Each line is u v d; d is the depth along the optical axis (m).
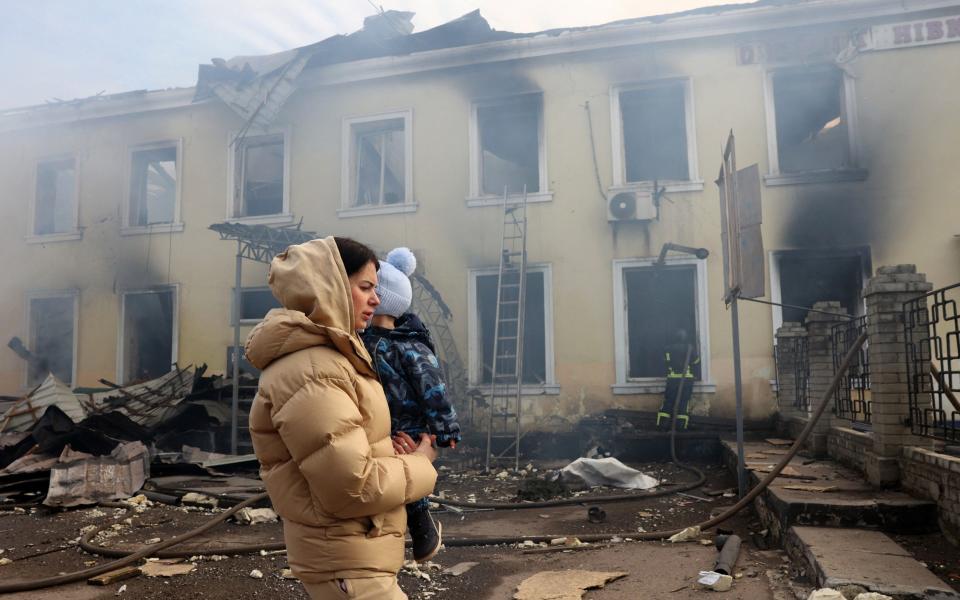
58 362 15.77
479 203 13.38
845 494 5.23
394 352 2.28
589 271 12.72
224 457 9.71
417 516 2.32
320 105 14.47
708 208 12.33
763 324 11.83
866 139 11.79
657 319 12.80
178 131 15.23
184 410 11.37
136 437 10.00
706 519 6.48
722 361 11.91
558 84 13.23
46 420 9.14
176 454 10.11
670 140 13.26
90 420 9.48
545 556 5.24
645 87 12.83
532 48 13.22
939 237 11.43
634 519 6.66
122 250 15.18
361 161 14.71
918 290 5.43
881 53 11.83
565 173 13.04
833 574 3.62
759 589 4.05
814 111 13.23
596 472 8.70
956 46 11.61
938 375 5.00
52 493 7.34
